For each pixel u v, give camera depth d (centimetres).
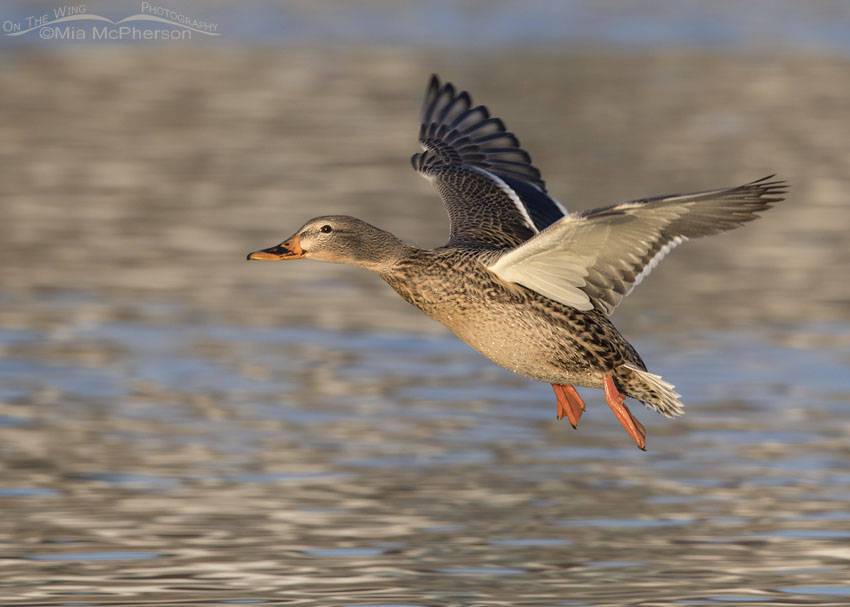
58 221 2366
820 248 2228
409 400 1459
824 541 1088
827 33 5147
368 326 1770
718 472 1253
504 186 1088
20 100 3688
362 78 4119
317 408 1427
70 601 965
